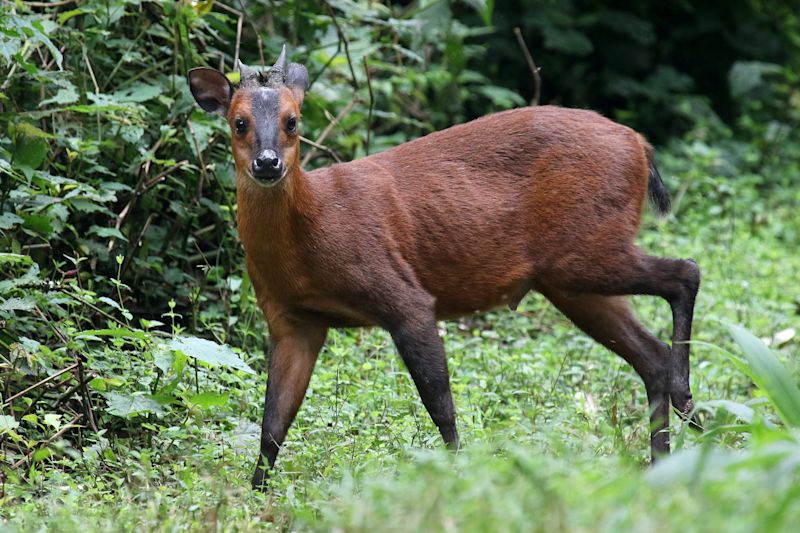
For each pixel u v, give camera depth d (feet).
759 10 78.23
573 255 33.99
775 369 27.02
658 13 74.84
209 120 41.34
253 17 48.19
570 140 34.12
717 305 47.32
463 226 33.47
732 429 26.50
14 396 31.94
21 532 24.90
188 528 25.34
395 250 32.45
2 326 34.06
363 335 42.98
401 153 34.27
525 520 19.89
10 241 35.73
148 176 40.47
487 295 34.24
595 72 71.97
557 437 27.81
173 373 34.55
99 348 36.45
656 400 34.86
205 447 31.96
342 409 34.83
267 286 32.35
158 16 42.68
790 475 22.13
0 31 34.45
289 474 29.96
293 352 32.83
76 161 38.68
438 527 20.20
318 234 31.50
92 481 29.91
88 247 38.17
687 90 74.13
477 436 31.65
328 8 45.21
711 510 19.44
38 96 39.14
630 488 20.52
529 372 38.60
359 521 21.31
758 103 74.33
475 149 34.32
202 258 41.34
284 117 31.09
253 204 31.17
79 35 39.52
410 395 36.65
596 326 35.81
